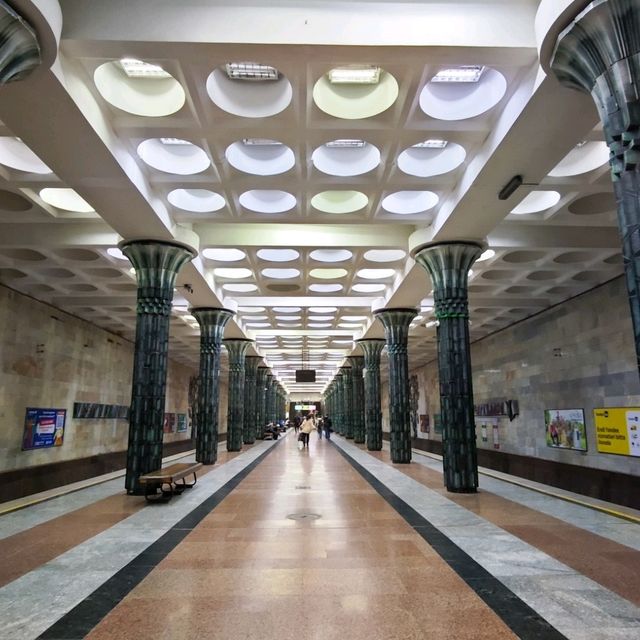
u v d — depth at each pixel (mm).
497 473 15414
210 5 5848
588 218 11234
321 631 4047
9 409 15414
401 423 18375
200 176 9422
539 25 5586
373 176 9578
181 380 36969
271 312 22609
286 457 20641
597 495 15109
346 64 6262
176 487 11539
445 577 5355
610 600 4688
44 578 5336
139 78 7426
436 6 5973
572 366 17359
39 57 5461
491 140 7824
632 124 4590
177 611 4445
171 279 11773
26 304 16594
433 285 12172
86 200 9375
